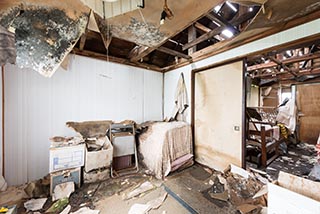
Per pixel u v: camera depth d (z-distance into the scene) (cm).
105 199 198
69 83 271
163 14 143
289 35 191
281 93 580
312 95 500
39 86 244
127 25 176
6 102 218
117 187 228
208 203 188
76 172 223
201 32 299
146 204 188
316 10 162
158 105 400
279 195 129
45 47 150
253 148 332
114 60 322
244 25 210
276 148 351
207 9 146
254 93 625
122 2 137
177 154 288
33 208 177
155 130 297
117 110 330
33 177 239
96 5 135
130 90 348
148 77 379
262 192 183
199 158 318
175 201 195
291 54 356
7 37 109
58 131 262
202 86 313
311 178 226
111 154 254
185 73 347
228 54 264
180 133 299
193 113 331
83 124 276
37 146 243
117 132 295
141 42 228
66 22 144
